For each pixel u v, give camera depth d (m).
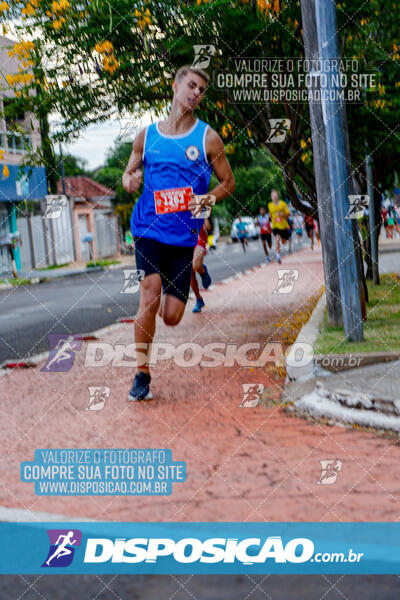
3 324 11.03
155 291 5.31
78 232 35.72
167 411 5.09
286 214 20.92
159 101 8.43
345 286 6.80
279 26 8.11
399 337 6.96
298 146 9.62
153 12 7.76
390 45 8.50
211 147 5.25
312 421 4.69
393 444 4.11
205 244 10.67
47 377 6.55
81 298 15.08
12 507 3.38
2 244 25.56
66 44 7.89
